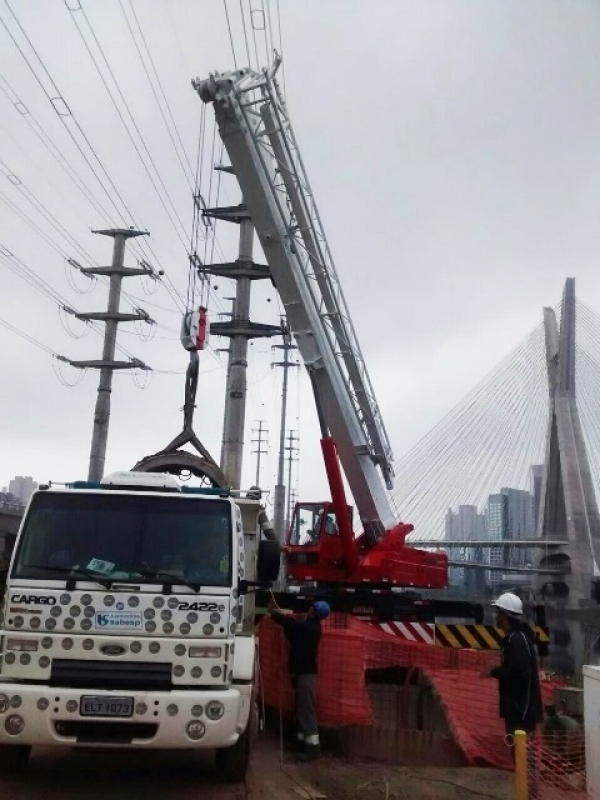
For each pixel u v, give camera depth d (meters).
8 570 7.50
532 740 7.65
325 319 17.55
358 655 9.34
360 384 17.67
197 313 18.75
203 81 16.39
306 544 18.06
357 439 17.41
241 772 7.63
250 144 16.48
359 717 9.08
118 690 6.87
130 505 7.79
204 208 24.20
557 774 7.21
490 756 8.75
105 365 45.88
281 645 10.14
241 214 34.28
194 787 7.52
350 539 17.03
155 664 7.00
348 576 17.28
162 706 6.79
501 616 8.05
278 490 54.66
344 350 17.64
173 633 7.10
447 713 9.12
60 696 6.72
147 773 7.91
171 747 6.82
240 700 7.09
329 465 16.86
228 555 7.60
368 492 17.48
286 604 17.22
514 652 7.72
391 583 17.34
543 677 11.85
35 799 6.92
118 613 7.09
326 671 9.41
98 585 7.18
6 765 7.65
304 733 8.77
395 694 9.84
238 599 7.68
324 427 17.27
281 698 9.88
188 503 7.84
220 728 6.84
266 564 8.46
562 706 10.03
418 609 17.84
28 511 7.67
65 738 6.75
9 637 6.95
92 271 47.28
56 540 7.52
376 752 8.97
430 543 35.31
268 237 16.81
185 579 7.37
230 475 31.25
